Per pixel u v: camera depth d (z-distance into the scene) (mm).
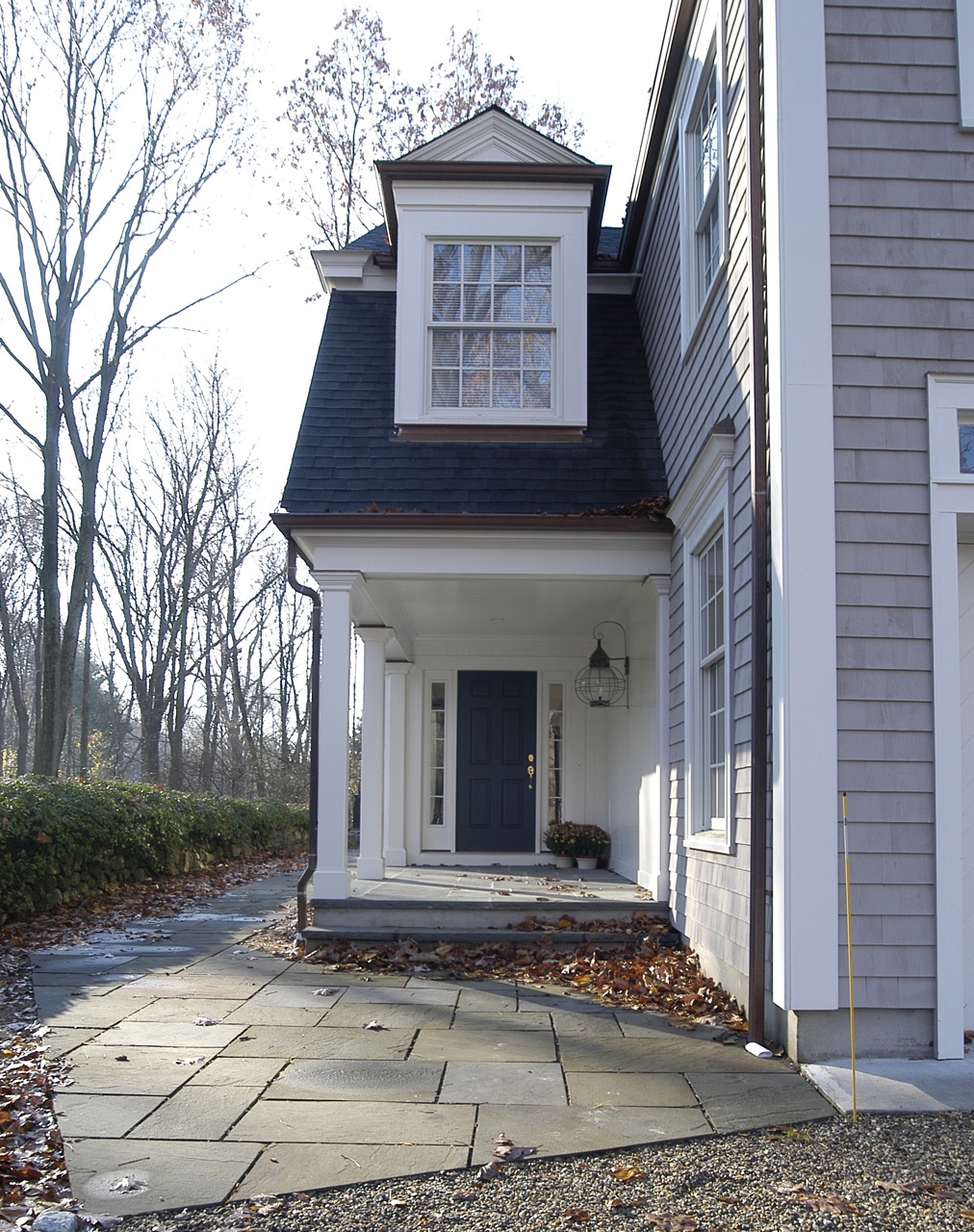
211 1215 3316
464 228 9586
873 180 5441
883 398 5316
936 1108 4324
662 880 8180
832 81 5488
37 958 7832
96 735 37062
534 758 12898
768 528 5477
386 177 9625
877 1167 3721
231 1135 3998
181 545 27359
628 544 8484
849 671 5160
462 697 13023
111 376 17656
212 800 16734
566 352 9375
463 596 10242
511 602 10586
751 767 5574
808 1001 4938
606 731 12750
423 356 9359
